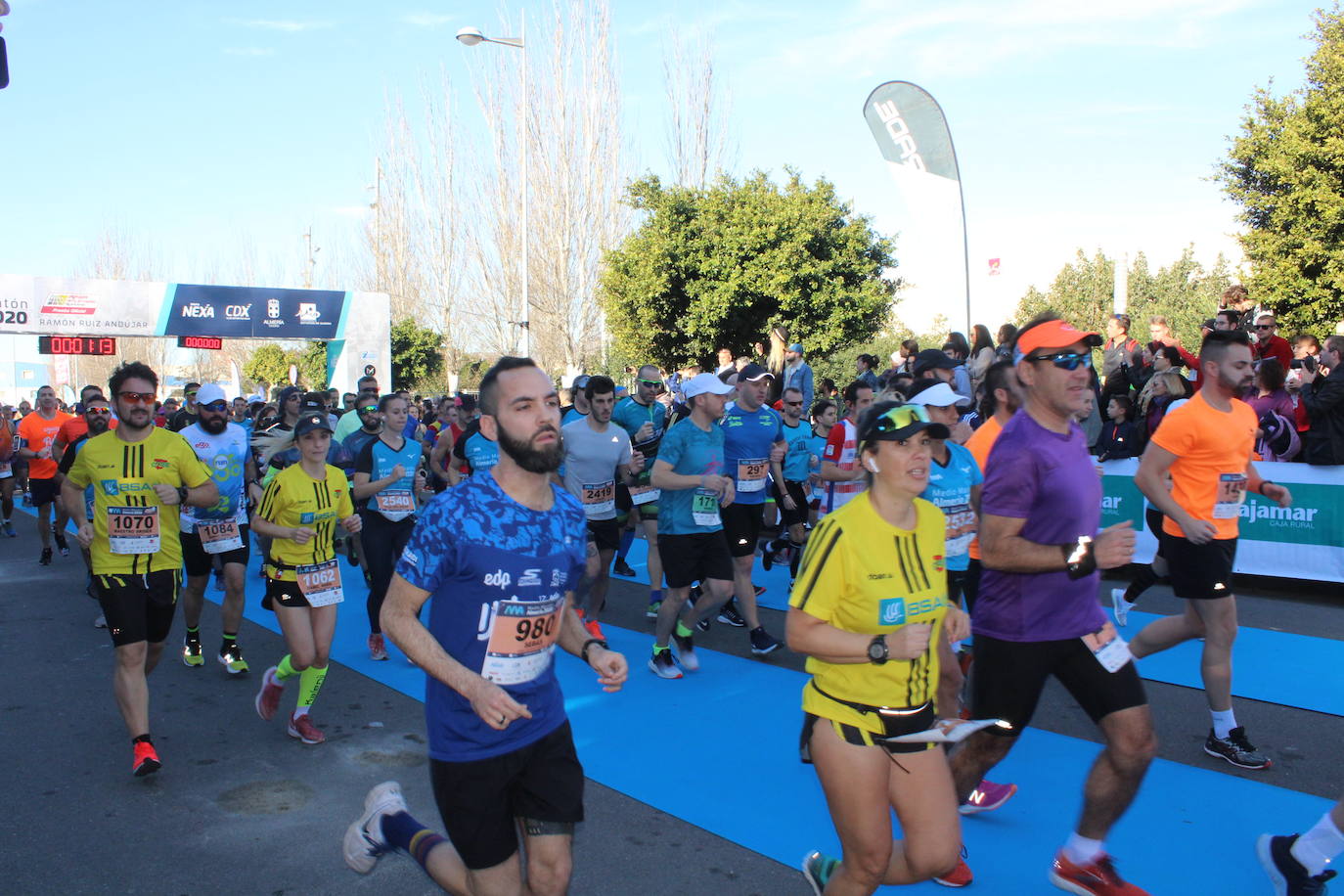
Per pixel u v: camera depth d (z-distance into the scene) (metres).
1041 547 3.41
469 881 2.86
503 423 2.69
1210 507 4.59
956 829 2.85
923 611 2.87
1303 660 6.44
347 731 5.61
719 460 6.35
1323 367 8.50
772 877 3.79
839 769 2.81
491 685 2.58
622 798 4.56
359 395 9.84
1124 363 9.30
